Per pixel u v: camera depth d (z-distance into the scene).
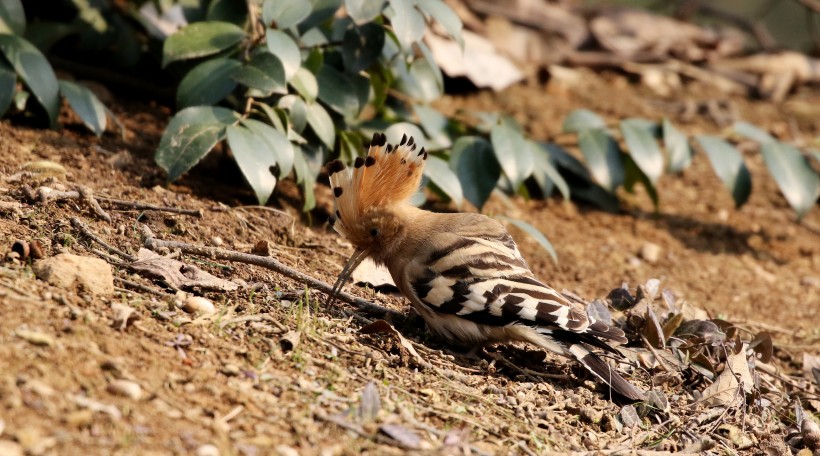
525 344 9.12
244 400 6.83
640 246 13.11
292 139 10.41
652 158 13.01
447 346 8.75
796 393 9.63
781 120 17.98
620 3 23.75
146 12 13.78
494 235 8.70
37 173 9.86
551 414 7.82
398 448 6.76
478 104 16.16
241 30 10.84
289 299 8.69
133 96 13.19
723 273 12.83
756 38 21.08
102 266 7.85
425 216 8.91
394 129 11.30
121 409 6.36
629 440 7.82
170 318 7.63
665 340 9.26
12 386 6.20
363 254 8.89
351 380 7.54
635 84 18.55
